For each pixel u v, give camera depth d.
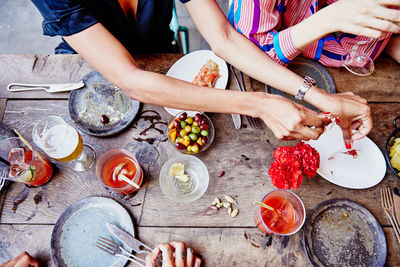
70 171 1.18
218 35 1.22
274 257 1.05
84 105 1.27
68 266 1.04
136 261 1.04
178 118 1.19
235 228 1.09
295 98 1.24
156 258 0.98
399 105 1.25
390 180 1.13
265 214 1.05
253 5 1.15
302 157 0.98
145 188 1.15
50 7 0.95
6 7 3.05
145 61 1.34
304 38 1.14
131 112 1.25
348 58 1.30
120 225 1.09
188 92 1.05
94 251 1.06
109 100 1.27
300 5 1.34
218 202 1.12
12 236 1.09
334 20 1.04
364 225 1.07
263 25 1.21
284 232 1.04
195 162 1.17
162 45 1.72
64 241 1.07
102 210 1.11
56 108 1.29
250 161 1.18
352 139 1.13
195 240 1.08
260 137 1.22
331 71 1.30
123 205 1.12
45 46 2.92
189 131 1.16
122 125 1.23
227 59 1.26
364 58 1.29
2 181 1.14
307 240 1.06
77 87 1.28
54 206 1.13
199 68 1.32
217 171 1.17
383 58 1.33
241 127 1.23
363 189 1.13
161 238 1.08
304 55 1.32
